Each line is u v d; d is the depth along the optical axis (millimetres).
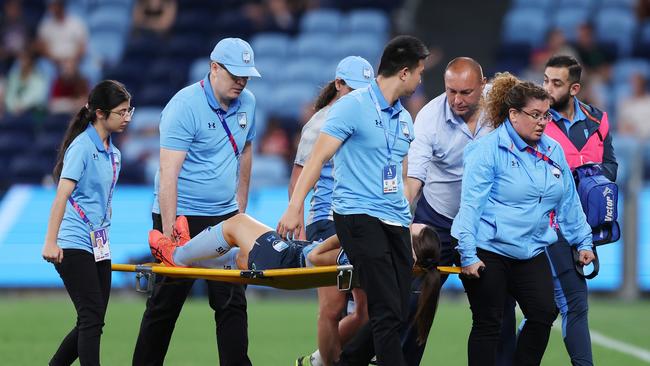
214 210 29641
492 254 27031
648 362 37062
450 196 30359
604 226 29188
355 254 25703
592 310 52156
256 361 36438
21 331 42750
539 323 27156
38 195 58375
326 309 29781
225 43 28625
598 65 72625
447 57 81500
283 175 63344
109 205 28203
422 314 26906
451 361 36969
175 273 26734
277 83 74062
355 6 80562
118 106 27562
